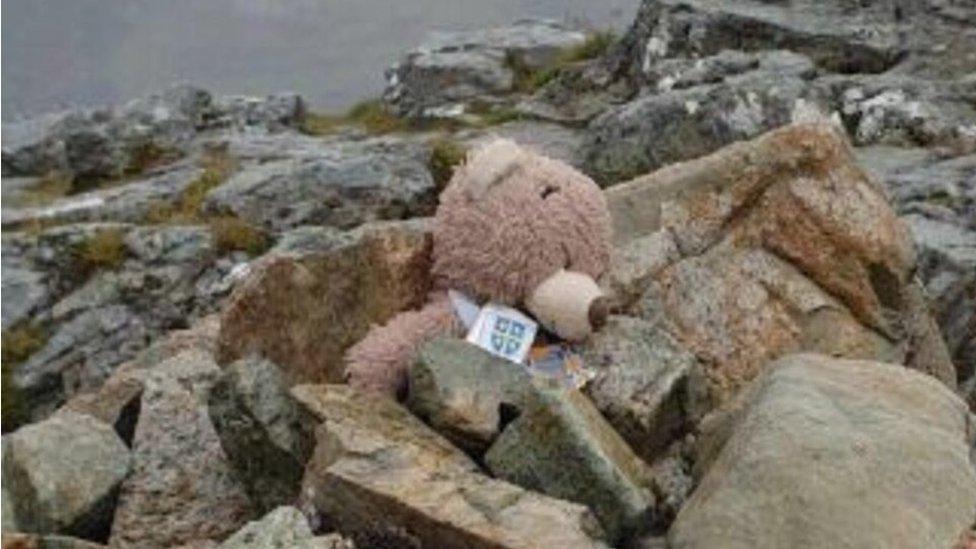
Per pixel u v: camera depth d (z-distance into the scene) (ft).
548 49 27.32
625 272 5.94
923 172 13.97
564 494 4.63
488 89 26.32
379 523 4.45
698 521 4.39
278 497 5.12
